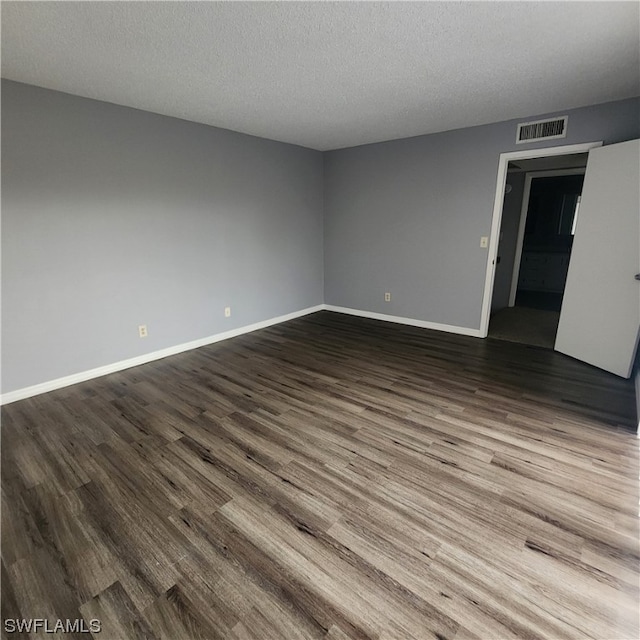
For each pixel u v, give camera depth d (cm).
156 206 354
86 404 284
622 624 126
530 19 185
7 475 204
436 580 142
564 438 232
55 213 291
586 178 330
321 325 504
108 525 171
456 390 300
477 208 411
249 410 273
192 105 319
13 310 281
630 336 305
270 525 170
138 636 125
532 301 626
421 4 171
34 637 125
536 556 152
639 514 172
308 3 169
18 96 264
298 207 512
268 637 124
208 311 421
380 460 214
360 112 342
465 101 312
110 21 184
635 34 200
